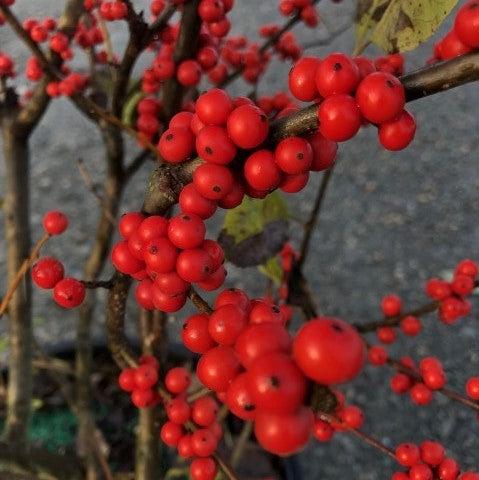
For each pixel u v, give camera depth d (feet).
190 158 0.44
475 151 2.11
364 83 0.38
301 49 0.96
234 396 0.35
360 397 1.39
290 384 0.31
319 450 1.30
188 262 0.41
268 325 0.34
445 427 1.34
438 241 1.79
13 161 0.91
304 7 0.84
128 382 0.63
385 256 1.74
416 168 2.04
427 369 0.65
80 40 0.87
